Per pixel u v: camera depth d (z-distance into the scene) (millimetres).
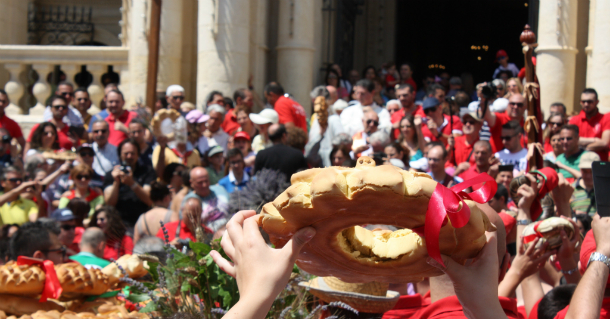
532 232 2236
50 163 6172
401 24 16609
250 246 1216
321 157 6434
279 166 5422
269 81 9891
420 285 2590
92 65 9344
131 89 9164
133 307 2385
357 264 1239
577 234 2225
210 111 7172
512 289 2238
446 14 18625
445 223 1094
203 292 1880
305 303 1944
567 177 5238
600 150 5914
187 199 4129
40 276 2178
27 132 8852
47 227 3125
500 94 7934
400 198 1018
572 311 1712
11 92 9234
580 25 9258
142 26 9102
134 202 5652
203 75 8547
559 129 5824
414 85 10664
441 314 1840
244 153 6672
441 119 6711
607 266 1756
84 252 3598
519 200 2752
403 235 1266
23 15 10867
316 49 10117
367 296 1938
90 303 2336
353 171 1032
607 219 1780
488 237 1290
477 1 18375
